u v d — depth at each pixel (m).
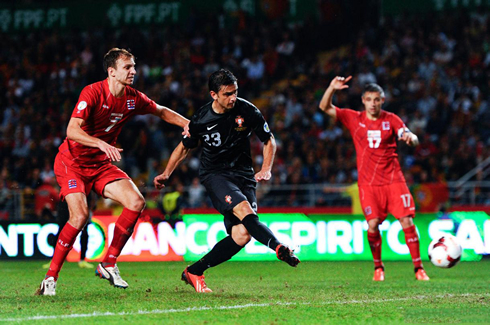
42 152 62.94
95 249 42.41
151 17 82.00
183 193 51.75
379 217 28.44
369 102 28.27
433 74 63.78
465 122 58.72
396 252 40.09
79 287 24.36
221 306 18.50
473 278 28.66
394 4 75.25
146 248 42.44
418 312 17.56
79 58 78.38
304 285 25.44
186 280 22.78
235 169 21.58
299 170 53.25
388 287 24.41
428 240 41.22
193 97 68.81
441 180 51.91
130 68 20.88
